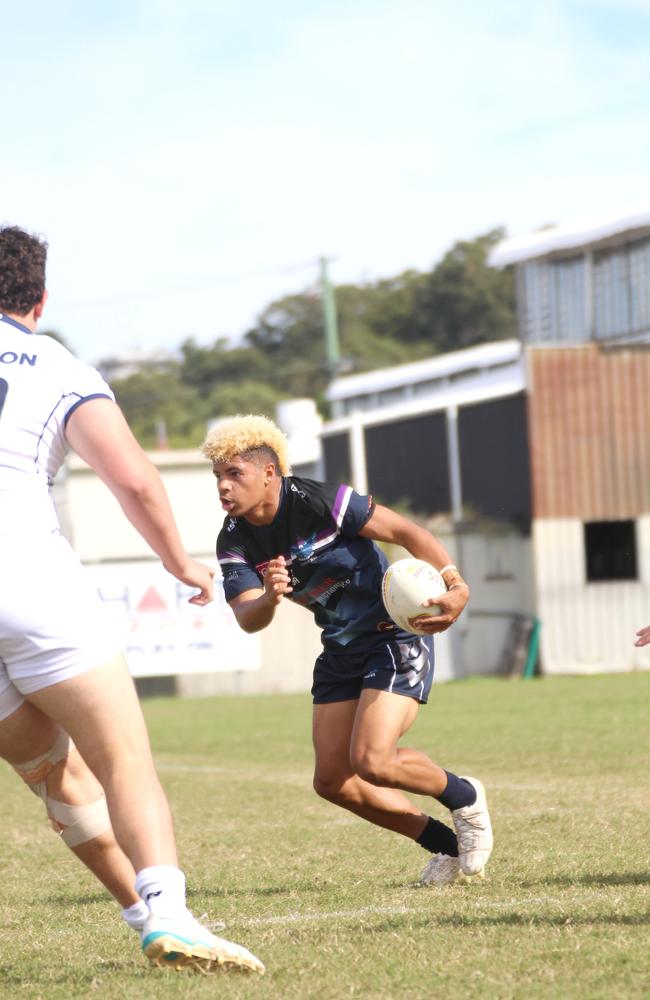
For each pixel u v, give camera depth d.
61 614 14.98
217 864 27.30
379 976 16.00
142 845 15.30
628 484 104.62
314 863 26.73
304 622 98.44
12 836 34.38
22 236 16.03
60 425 15.23
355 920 20.02
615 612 103.62
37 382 15.19
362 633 22.36
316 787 23.19
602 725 57.62
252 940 18.70
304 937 18.67
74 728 15.31
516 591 104.75
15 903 24.09
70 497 107.69
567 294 125.88
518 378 124.25
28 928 21.28
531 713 65.50
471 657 102.69
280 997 15.05
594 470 104.19
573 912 19.36
